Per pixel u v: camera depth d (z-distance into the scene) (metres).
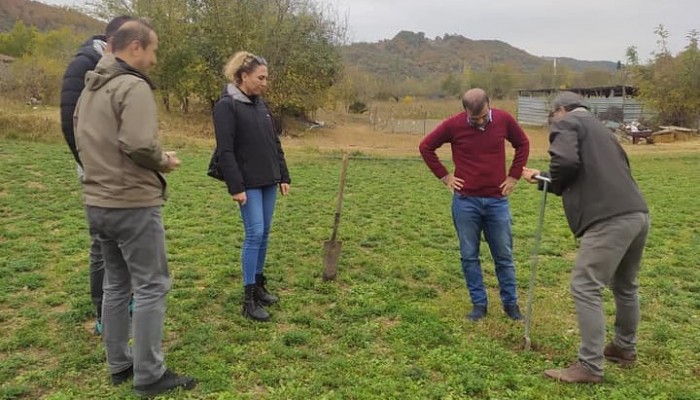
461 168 4.80
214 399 3.45
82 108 3.29
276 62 30.30
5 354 4.00
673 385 3.74
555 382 3.76
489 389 3.66
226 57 28.88
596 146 3.76
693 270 6.59
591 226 3.75
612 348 4.11
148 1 30.06
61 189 10.36
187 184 11.87
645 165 18.42
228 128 4.47
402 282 5.89
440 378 3.82
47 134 17.62
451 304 5.20
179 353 4.02
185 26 29.80
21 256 6.31
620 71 42.00
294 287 5.62
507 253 4.88
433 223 8.94
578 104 3.97
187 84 29.56
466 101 4.60
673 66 32.81
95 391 3.50
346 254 6.91
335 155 20.20
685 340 4.57
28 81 31.84
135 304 3.38
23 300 4.98
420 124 39.97
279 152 4.97
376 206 10.32
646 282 6.10
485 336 4.51
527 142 4.86
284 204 10.19
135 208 3.26
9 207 8.78
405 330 4.55
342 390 3.59
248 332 4.40
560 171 3.75
